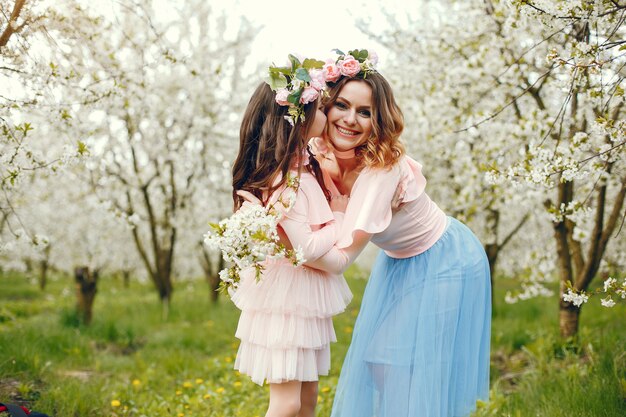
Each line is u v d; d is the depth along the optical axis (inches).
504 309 299.4
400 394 95.8
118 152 339.6
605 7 110.7
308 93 89.0
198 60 325.7
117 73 158.1
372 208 90.9
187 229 378.3
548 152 123.6
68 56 139.8
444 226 104.7
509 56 200.4
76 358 204.4
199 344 250.4
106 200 204.2
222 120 347.9
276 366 89.6
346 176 102.3
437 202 287.4
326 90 94.2
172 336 262.5
